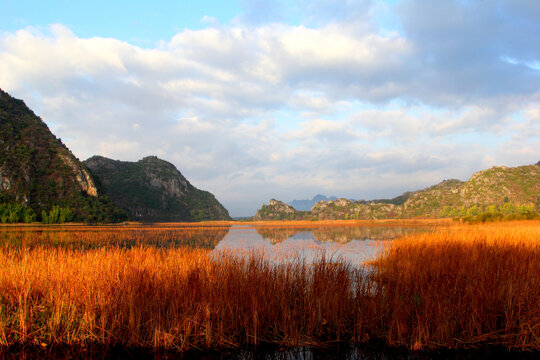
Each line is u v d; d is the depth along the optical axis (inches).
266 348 313.0
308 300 348.8
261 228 2805.1
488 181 7057.1
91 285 369.4
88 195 5398.6
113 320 324.2
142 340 315.9
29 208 4097.0
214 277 397.7
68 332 317.1
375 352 304.5
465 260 489.1
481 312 323.9
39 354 298.8
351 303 367.6
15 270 406.9
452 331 311.4
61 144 6136.8
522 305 325.4
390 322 327.0
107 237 1462.8
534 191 6230.3
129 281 372.2
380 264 612.4
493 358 290.5
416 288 377.1
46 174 5187.0
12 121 5846.5
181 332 320.8
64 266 429.7
